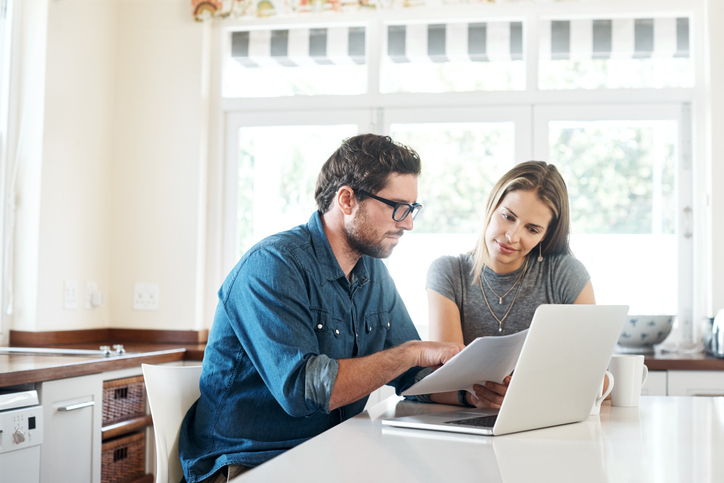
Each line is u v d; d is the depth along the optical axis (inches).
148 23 125.3
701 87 112.7
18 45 109.2
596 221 114.7
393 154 54.1
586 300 69.6
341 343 55.1
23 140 108.6
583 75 117.3
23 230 107.6
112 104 125.0
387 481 28.2
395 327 61.5
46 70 108.5
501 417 38.8
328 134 123.3
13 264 107.4
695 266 111.4
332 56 124.2
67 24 112.9
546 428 42.1
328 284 54.4
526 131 116.4
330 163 56.4
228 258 124.3
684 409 51.1
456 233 117.6
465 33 120.3
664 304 112.5
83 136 116.8
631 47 116.4
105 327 122.1
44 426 76.7
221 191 125.1
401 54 122.0
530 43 116.7
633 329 99.3
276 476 29.1
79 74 115.9
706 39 111.8
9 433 69.4
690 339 111.1
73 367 80.9
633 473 30.0
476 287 71.3
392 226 54.7
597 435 39.7
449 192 118.5
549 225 69.6
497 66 119.3
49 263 109.1
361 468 30.6
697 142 112.3
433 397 55.1
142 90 124.6
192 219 121.1
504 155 117.6
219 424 51.7
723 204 108.9
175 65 123.8
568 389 42.6
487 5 117.6
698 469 30.8
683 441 37.9
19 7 109.4
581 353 42.4
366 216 54.2
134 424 96.0
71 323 114.0
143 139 123.9
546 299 70.0
